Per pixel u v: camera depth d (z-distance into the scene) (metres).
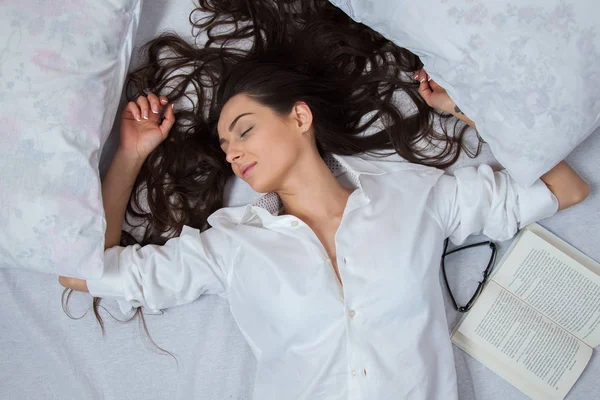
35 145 1.37
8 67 1.37
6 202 1.37
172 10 1.68
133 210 1.66
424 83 1.58
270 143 1.44
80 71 1.42
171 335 1.63
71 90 1.40
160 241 1.66
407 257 1.40
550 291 1.59
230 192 1.69
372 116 1.68
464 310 1.60
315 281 1.40
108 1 1.47
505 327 1.59
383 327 1.40
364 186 1.47
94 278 1.41
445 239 1.62
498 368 1.59
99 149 1.45
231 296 1.52
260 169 1.44
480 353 1.59
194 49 1.67
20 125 1.37
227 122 1.48
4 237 1.38
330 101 1.59
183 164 1.65
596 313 1.57
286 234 1.46
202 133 1.66
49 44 1.39
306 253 1.44
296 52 1.65
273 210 1.57
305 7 1.66
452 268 1.64
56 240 1.38
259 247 1.45
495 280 1.62
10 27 1.38
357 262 1.40
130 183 1.59
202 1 1.66
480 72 1.31
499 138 1.35
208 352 1.62
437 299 1.46
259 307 1.45
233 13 1.66
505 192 1.50
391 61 1.68
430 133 1.66
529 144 1.32
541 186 1.49
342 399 1.40
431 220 1.47
